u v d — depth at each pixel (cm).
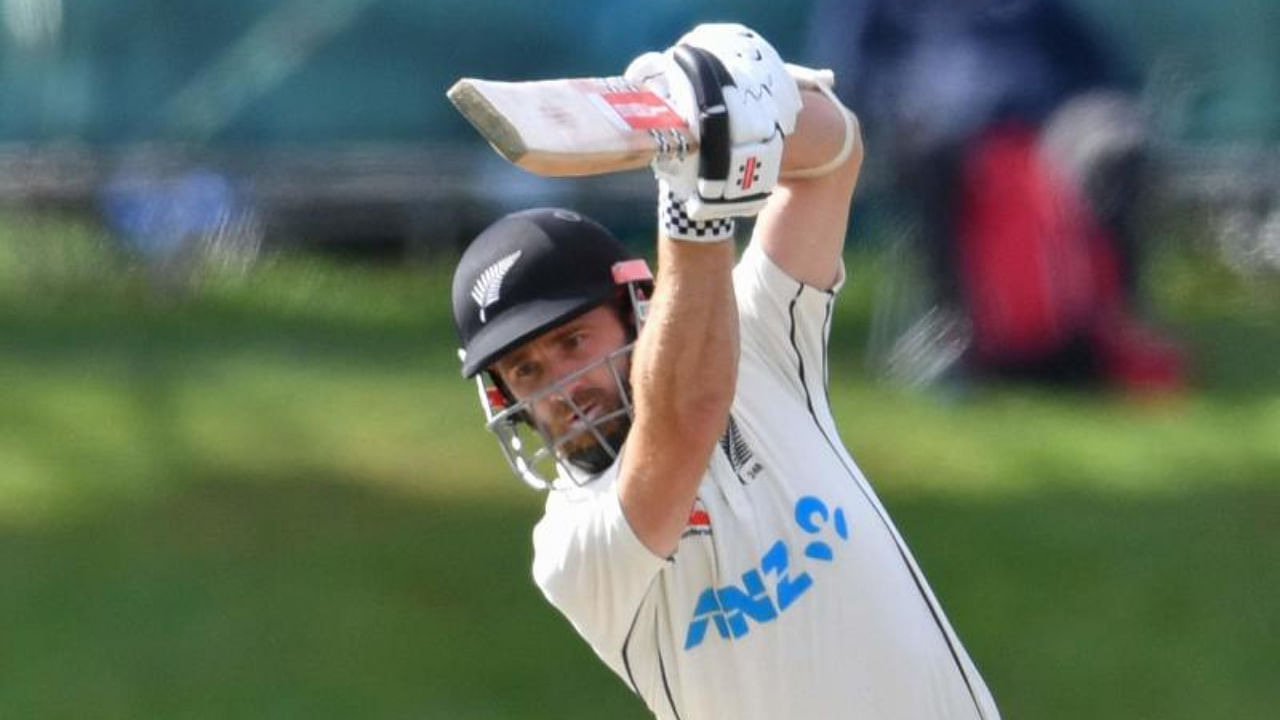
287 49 5256
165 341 4784
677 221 1212
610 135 1141
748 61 1191
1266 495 3538
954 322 4191
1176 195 5294
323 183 5288
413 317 5025
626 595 1320
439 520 3494
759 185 1191
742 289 1395
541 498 3616
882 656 1348
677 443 1256
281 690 2827
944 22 4159
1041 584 3131
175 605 3130
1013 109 4141
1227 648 2905
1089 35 4197
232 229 5272
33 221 5284
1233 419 4006
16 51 5228
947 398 4122
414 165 5294
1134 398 4106
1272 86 5288
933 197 4162
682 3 5006
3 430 4031
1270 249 5294
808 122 1345
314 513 3531
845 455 1409
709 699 1350
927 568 3191
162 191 5250
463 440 3941
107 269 5262
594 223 1373
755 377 1376
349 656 2956
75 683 2842
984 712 1393
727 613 1337
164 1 5222
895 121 4175
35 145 5250
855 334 4706
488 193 5297
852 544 1354
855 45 4191
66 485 3706
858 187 4922
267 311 5091
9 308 5091
